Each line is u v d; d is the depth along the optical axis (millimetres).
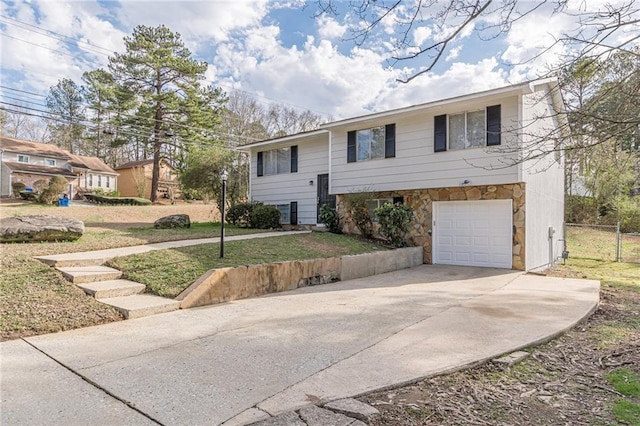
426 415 2719
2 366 3514
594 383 3346
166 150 31938
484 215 10945
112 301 5633
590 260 13852
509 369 3629
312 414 2648
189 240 10078
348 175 13531
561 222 15047
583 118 4031
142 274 6723
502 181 10188
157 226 13594
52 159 31531
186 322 5074
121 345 4129
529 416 2744
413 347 4090
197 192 19062
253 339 4355
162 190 34469
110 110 26828
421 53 3938
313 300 6543
